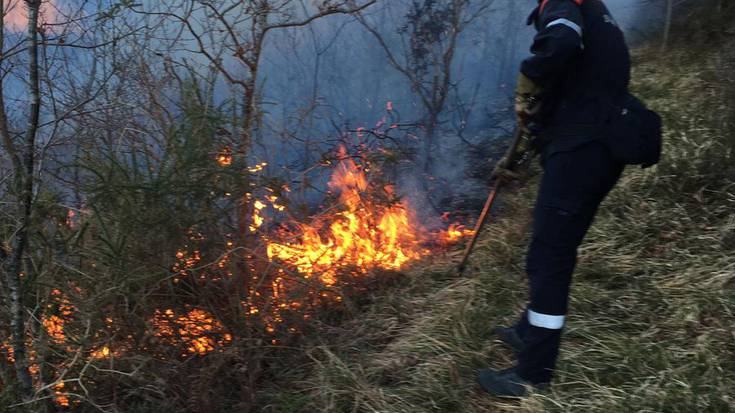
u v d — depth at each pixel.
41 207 2.52
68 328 2.54
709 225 3.45
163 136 2.86
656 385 2.40
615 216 3.70
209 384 2.59
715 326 2.73
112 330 2.55
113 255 2.50
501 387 2.53
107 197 2.53
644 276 3.17
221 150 2.77
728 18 5.46
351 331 3.10
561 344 2.79
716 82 4.39
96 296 2.47
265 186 2.96
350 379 2.68
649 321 2.88
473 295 3.20
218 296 2.77
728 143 3.78
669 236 3.43
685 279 3.07
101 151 2.76
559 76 2.38
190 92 2.80
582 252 3.46
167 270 2.59
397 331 3.11
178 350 2.70
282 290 2.99
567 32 2.24
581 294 3.07
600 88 2.35
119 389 2.64
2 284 2.47
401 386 2.68
